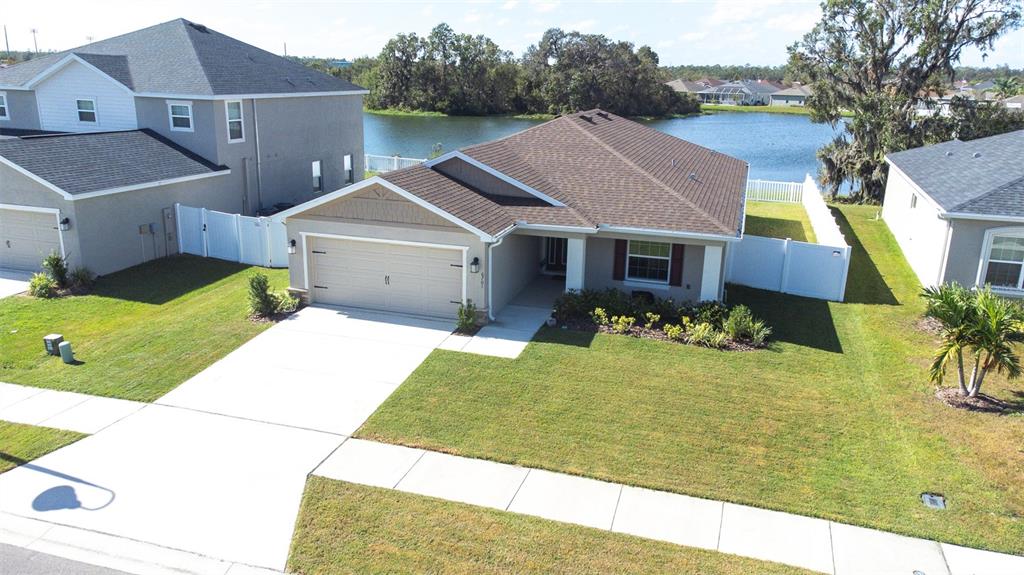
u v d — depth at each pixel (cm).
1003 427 1218
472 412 1273
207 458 1130
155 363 1495
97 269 2097
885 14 3950
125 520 976
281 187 2925
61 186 1978
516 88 11081
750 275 2073
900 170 2547
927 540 930
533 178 1969
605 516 979
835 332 1709
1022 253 1800
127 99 2597
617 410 1279
